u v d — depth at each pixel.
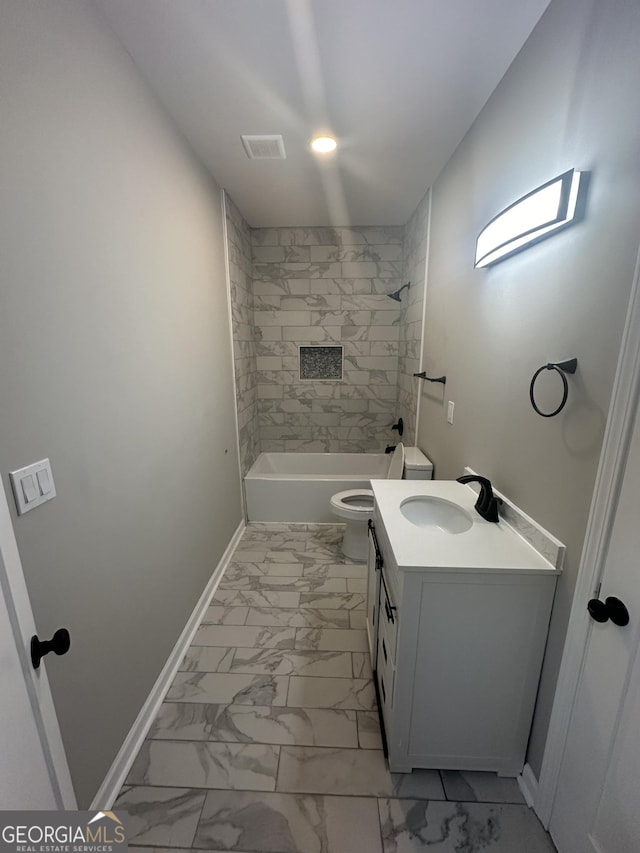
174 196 1.64
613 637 0.82
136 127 1.32
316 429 3.62
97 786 1.08
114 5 1.08
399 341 3.40
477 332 1.59
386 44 1.22
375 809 1.12
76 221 1.00
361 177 2.21
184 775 1.21
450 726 1.17
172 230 1.63
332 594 2.13
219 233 2.32
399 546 1.12
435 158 1.97
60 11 0.93
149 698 1.39
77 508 1.00
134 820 1.09
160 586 1.50
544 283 1.08
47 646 0.74
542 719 1.10
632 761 0.77
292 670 1.61
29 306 0.84
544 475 1.09
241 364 2.87
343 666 1.63
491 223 1.28
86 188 1.04
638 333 0.74
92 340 1.07
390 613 1.21
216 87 1.43
